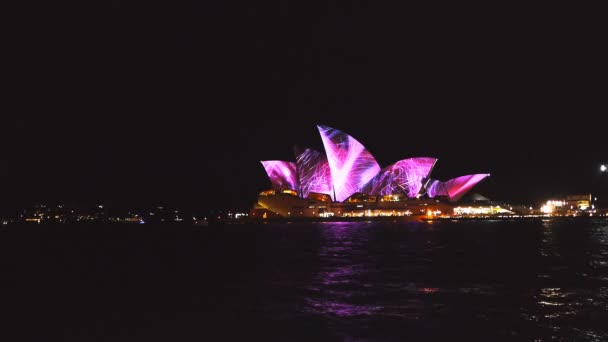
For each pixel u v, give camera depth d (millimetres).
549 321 14664
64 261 36281
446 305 17094
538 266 27062
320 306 17391
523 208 178125
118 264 33469
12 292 22078
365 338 13336
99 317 16641
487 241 48594
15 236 87812
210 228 135375
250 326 14930
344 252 38750
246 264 31375
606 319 14836
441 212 159375
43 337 14445
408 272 25531
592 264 27797
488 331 13703
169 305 18344
